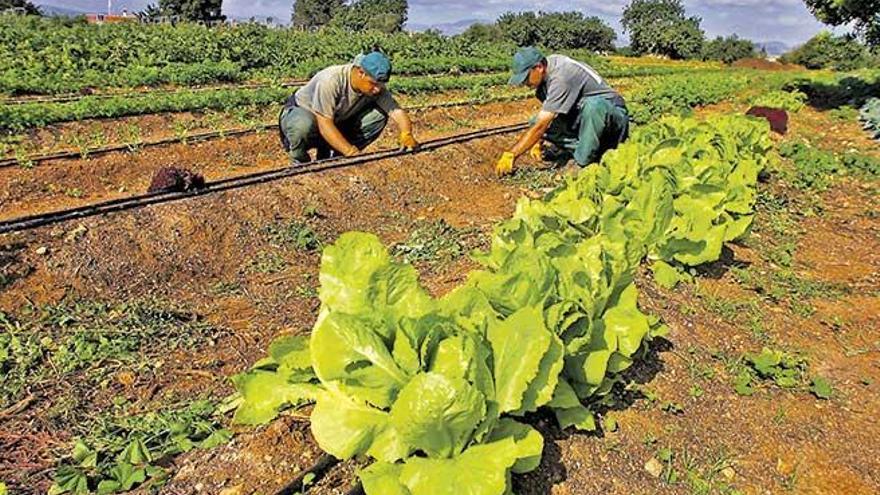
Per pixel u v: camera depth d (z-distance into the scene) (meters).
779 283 6.84
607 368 4.34
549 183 10.09
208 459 3.85
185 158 11.27
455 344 3.27
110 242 6.76
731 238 7.16
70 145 11.65
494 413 3.31
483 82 22.23
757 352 5.46
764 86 24.20
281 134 9.16
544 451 3.85
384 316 3.37
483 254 4.98
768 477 4.15
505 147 11.56
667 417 4.43
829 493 4.11
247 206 7.82
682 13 69.94
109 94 15.99
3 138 11.13
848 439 4.57
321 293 3.53
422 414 3.07
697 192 6.50
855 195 10.57
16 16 28.67
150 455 3.96
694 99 18.95
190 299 6.37
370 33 34.44
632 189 6.45
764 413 4.70
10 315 5.79
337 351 3.24
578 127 9.50
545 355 3.62
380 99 9.08
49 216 6.86
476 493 3.04
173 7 53.97
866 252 8.11
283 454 3.83
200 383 4.88
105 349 5.22
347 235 3.58
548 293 3.91
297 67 23.14
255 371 3.83
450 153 10.53
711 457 4.20
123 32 24.36
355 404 3.44
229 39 24.53
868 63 52.34
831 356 5.58
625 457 4.01
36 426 4.36
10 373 4.88
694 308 5.89
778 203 9.63
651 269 6.27
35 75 17.03
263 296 6.39
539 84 8.70
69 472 3.81
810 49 55.53
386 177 9.28
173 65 20.34
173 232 7.12
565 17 67.62
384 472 3.22
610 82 27.73
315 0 87.31
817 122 18.02
